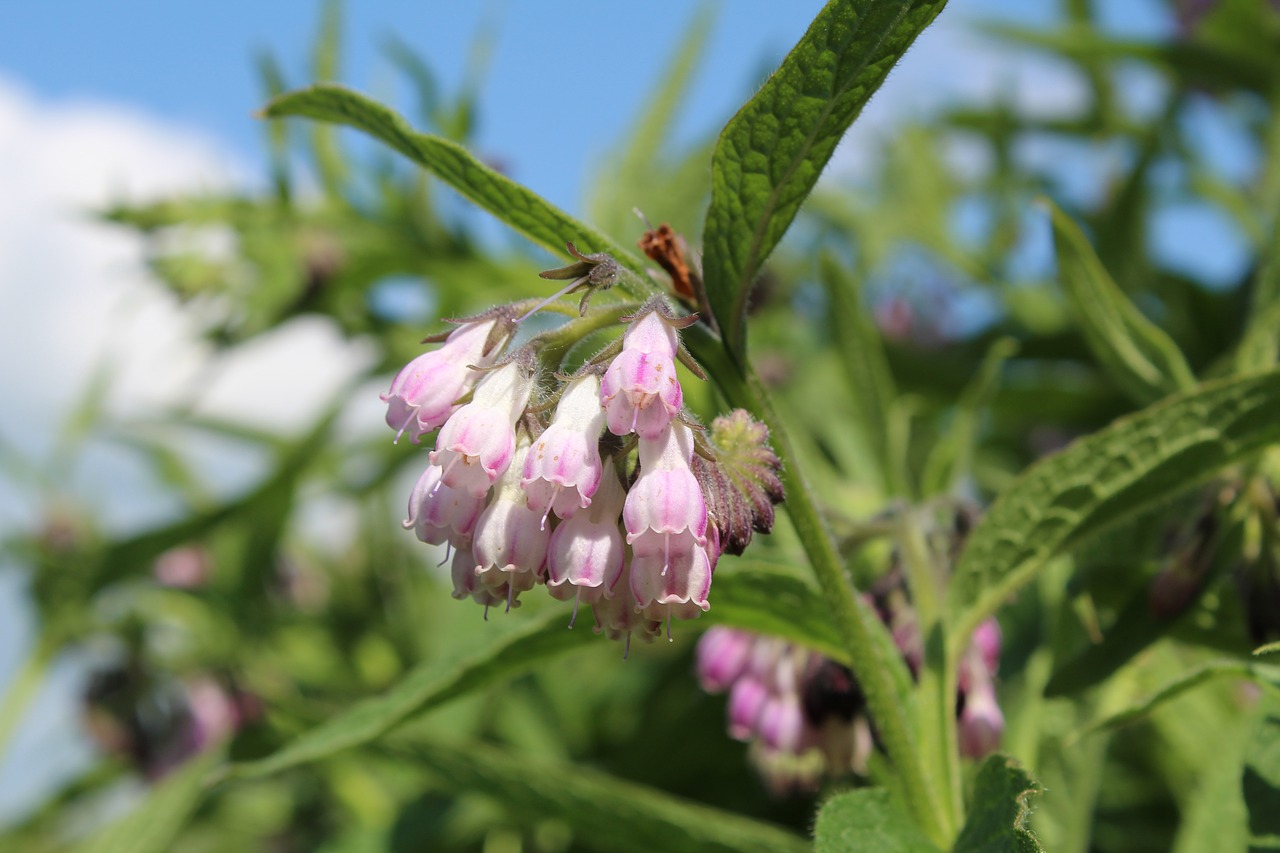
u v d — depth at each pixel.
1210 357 0.55
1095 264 0.39
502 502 0.29
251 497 0.59
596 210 0.55
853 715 0.37
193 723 0.62
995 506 0.33
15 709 0.61
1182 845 0.37
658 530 0.28
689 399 0.43
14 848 0.66
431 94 0.56
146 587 0.63
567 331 0.30
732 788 0.51
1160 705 0.32
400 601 0.64
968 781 0.38
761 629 0.34
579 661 0.60
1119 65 0.67
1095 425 0.57
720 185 0.30
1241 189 0.64
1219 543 0.36
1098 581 0.38
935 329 0.71
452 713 0.54
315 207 0.59
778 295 0.63
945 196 0.68
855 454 0.55
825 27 0.28
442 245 0.59
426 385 0.29
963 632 0.33
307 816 0.66
